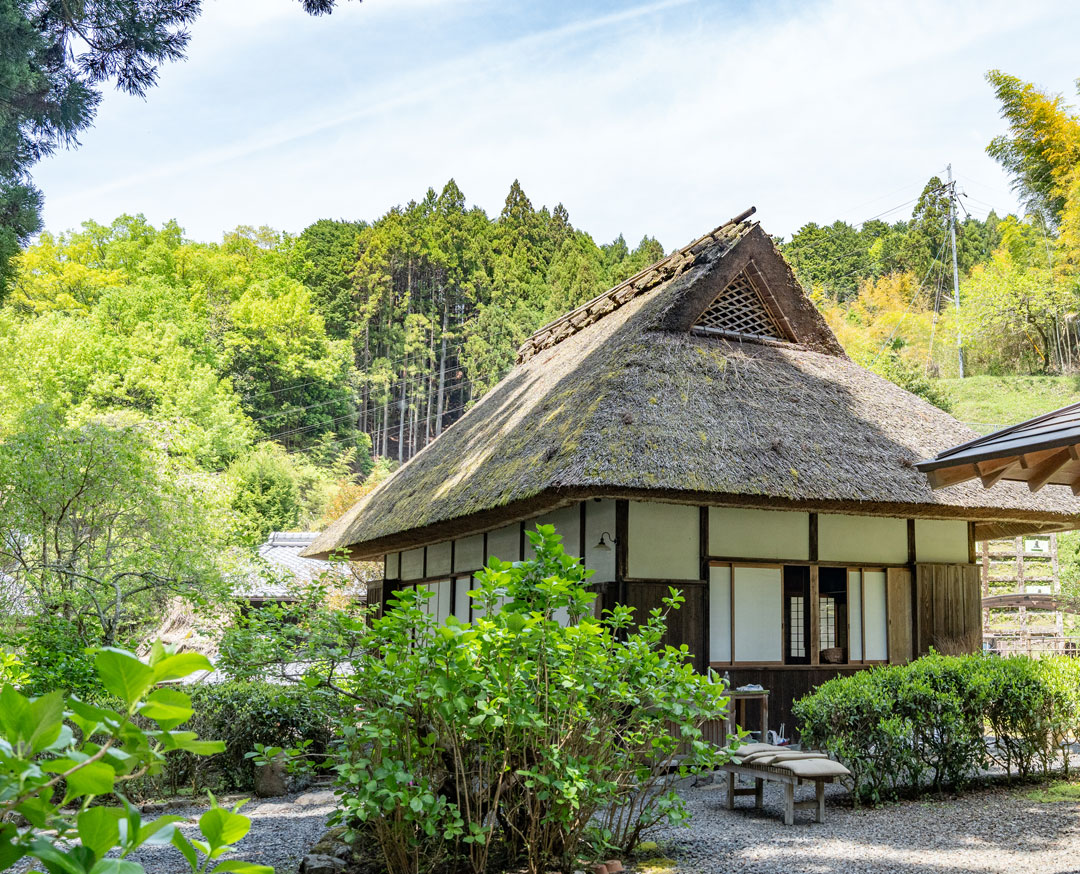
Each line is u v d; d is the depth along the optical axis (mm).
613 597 8227
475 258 53250
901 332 41188
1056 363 36062
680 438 8109
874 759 6191
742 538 8836
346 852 4879
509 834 4797
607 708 4676
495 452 10086
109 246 46094
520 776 4598
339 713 5273
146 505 10016
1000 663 6895
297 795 7559
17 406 29203
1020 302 35312
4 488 9375
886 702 6223
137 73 9086
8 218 8703
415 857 4270
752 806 6359
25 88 8219
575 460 7629
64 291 41531
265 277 50375
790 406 9359
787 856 4875
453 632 3900
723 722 7996
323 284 52844
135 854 5516
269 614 6137
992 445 5129
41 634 7461
